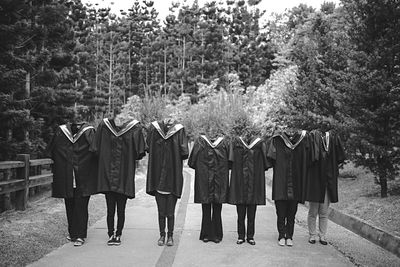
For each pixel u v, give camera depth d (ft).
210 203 23.45
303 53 46.85
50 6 39.09
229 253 21.42
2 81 30.60
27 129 34.04
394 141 31.04
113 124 23.07
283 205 23.27
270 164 23.41
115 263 19.43
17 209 29.37
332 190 23.03
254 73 177.06
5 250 19.71
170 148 22.98
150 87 197.36
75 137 22.77
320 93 42.19
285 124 51.31
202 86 128.67
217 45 172.86
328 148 22.99
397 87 31.27
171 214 23.00
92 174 22.99
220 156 23.29
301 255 21.11
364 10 32.91
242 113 73.10
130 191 22.59
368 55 32.86
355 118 33.50
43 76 39.52
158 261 19.90
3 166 26.27
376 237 23.82
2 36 30.71
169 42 208.85
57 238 23.39
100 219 29.71
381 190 32.40
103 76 188.55
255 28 188.65
